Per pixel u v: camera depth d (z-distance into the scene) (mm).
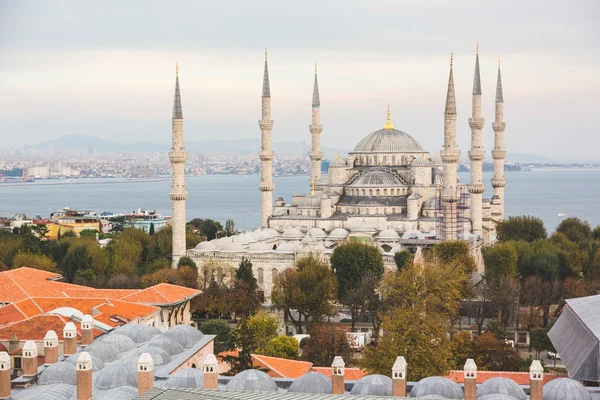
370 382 91938
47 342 104188
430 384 89938
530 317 169625
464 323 184875
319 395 80312
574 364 94500
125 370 97125
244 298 184500
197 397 78062
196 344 118750
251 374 93000
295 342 148500
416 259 197375
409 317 125688
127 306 148125
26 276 178125
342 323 189125
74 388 93625
